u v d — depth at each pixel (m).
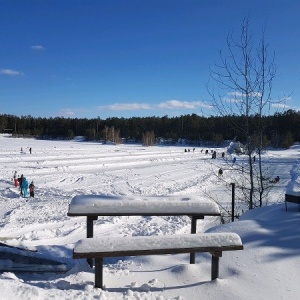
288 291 4.25
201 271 4.77
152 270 4.91
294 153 70.00
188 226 15.69
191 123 116.19
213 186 31.06
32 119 154.62
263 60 14.61
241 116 10.60
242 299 4.08
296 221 6.44
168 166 49.09
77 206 4.81
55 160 48.91
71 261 6.45
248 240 5.75
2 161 46.22
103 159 53.41
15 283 3.91
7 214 19.22
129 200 4.94
